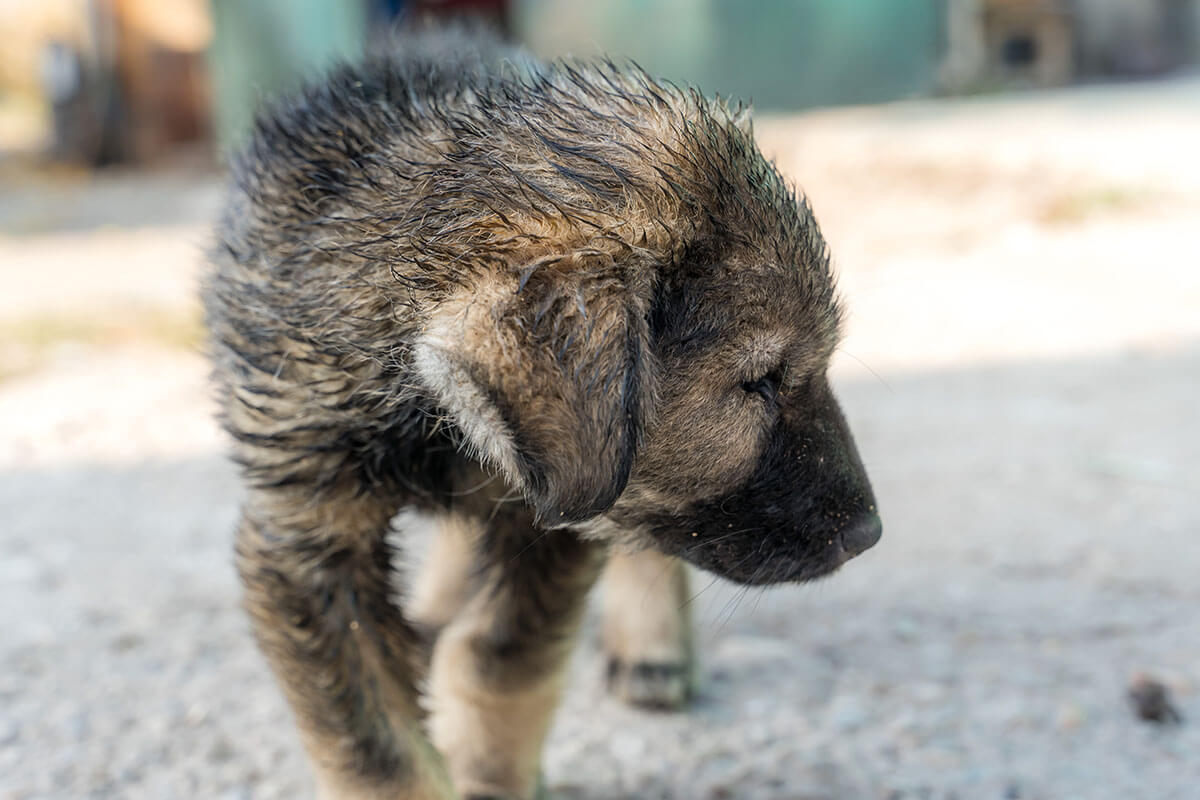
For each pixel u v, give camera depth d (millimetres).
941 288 2078
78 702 936
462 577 964
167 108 4465
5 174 4328
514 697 828
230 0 3766
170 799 849
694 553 780
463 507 807
